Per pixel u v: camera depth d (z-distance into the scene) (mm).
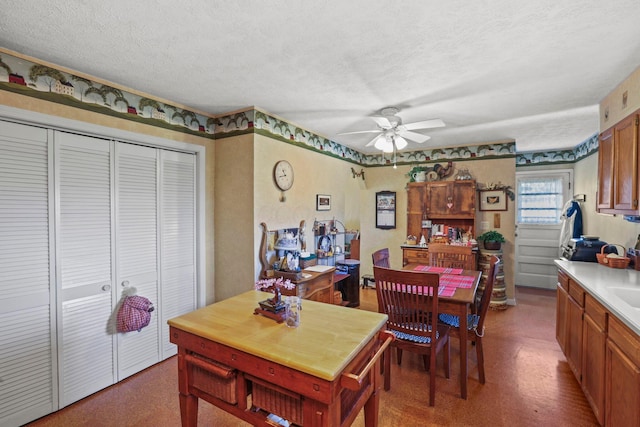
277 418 1604
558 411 2141
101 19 1584
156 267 2758
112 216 2439
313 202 3922
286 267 3053
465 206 4508
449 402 2250
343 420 1366
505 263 4461
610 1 1429
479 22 1604
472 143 4574
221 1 1445
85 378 2293
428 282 2139
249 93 2623
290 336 1506
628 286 2092
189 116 2996
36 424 2016
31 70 1990
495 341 3279
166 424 2029
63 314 2176
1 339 1915
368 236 5465
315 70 2176
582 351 2256
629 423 1581
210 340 1533
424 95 2629
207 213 3180
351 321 1699
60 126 2119
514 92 2551
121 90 2459
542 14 1533
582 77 2258
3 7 1471
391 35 1734
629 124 2184
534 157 5332
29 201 2020
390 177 5270
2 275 1916
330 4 1470
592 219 4215
